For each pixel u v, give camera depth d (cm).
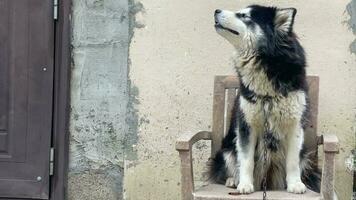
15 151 741
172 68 723
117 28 732
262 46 573
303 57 585
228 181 607
